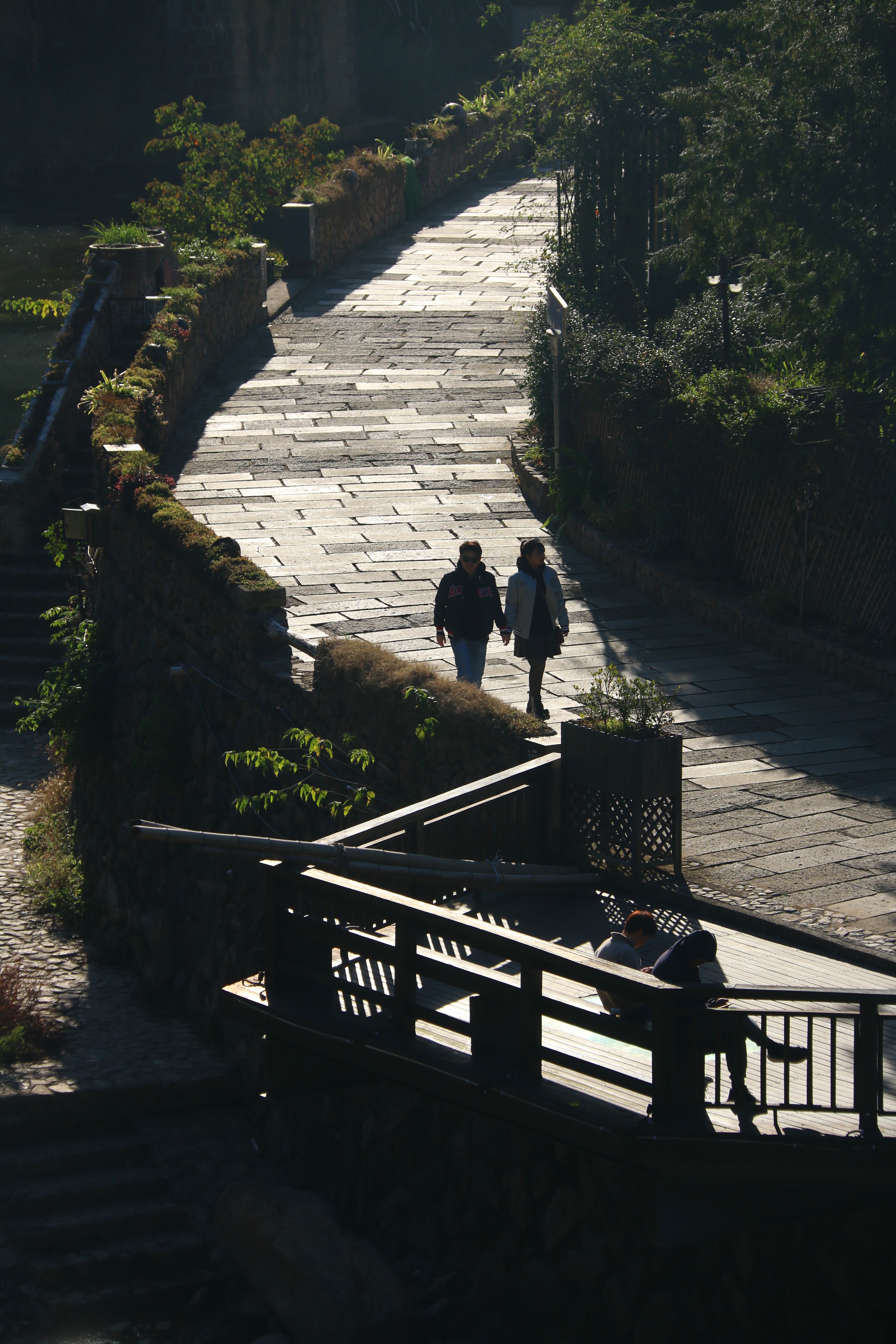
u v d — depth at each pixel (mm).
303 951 12281
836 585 20453
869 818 15289
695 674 19719
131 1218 16156
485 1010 10922
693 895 13586
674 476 23406
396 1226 14367
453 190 52375
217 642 21172
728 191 21906
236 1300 14922
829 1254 10500
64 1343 14312
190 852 21703
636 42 31109
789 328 22344
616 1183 11656
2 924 23812
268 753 17344
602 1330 11766
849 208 20375
